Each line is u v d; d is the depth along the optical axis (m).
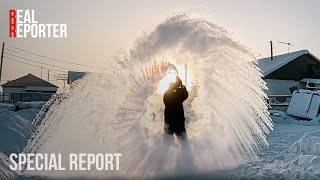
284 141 10.52
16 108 17.02
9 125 9.23
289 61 26.70
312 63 27.17
